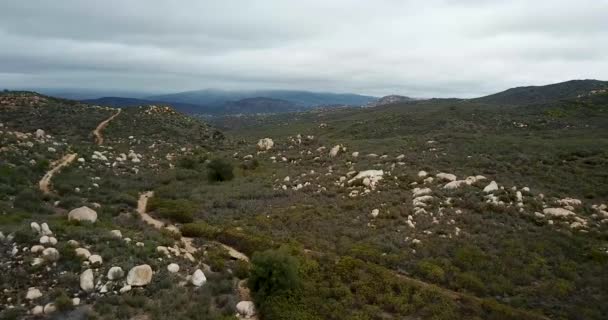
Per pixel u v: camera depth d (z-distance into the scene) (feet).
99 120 246.88
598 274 61.98
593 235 74.64
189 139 267.39
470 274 62.59
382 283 59.26
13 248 52.44
